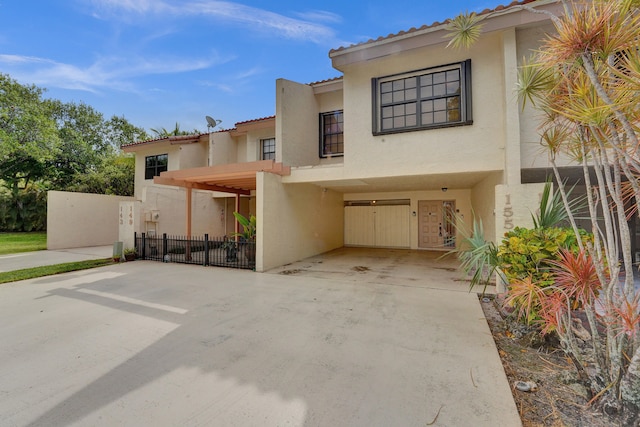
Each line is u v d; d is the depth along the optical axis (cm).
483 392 258
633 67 180
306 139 1037
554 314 280
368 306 505
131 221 1059
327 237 1230
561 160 618
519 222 567
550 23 583
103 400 252
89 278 730
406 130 724
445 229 1250
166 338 379
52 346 357
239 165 857
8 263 945
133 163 2100
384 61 746
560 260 319
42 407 243
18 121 1856
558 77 270
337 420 225
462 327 406
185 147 1400
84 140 2547
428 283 670
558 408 239
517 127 599
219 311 484
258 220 818
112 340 374
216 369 303
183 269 846
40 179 2355
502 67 635
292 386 271
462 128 677
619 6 193
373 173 761
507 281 411
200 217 1341
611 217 278
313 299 548
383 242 1359
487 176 785
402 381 277
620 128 229
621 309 228
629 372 214
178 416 231
